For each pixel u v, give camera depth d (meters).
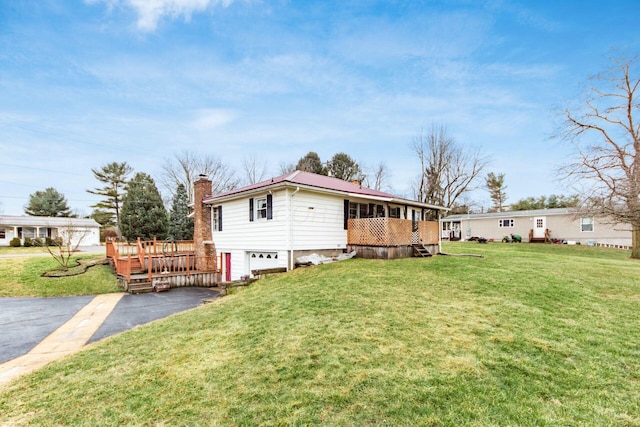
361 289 7.71
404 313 5.88
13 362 5.59
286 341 4.90
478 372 3.76
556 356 4.15
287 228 11.95
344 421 2.98
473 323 5.33
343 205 14.16
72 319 8.59
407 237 13.84
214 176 39.53
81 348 6.19
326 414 3.10
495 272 9.55
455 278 8.70
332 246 13.59
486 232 32.03
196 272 14.51
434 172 31.84
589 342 4.57
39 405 3.75
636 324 5.30
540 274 9.28
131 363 4.75
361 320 5.58
